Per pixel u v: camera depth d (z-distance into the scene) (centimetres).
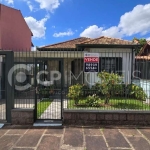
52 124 550
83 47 1252
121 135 471
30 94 921
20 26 1627
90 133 484
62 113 582
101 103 778
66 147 400
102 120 547
